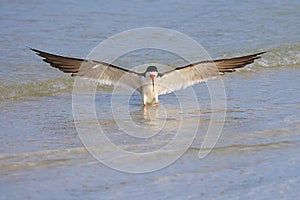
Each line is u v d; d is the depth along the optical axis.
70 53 19.11
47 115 14.30
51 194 10.05
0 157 11.45
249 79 17.55
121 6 24.38
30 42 19.86
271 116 14.18
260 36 21.27
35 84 16.44
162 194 10.12
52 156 11.60
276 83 17.12
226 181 10.63
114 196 10.02
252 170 11.11
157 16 23.02
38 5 24.11
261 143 12.46
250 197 10.03
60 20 22.33
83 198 9.92
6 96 15.70
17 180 10.51
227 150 12.09
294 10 24.41
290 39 21.00
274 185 10.49
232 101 15.45
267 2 25.39
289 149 12.15
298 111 14.55
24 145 12.14
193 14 23.47
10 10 23.34
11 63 17.84
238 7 24.56
